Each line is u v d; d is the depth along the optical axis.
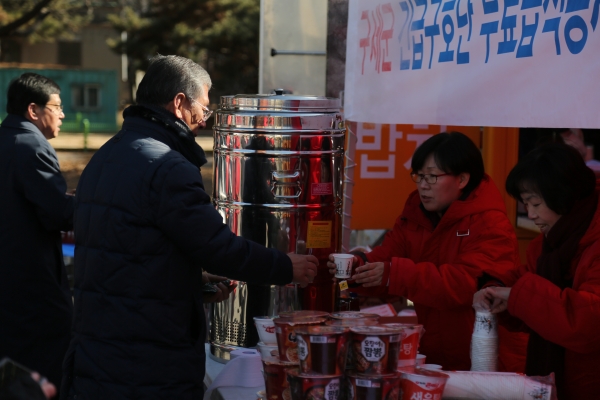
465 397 1.83
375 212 4.75
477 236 2.56
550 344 2.15
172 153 2.20
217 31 26.34
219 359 2.84
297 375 1.69
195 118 2.37
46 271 3.51
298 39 5.23
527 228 4.41
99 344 2.17
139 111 2.30
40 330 3.52
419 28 2.63
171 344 2.17
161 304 2.15
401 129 4.74
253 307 2.71
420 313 2.73
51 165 3.46
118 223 2.15
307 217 2.66
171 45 27.05
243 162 2.66
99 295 2.18
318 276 2.70
